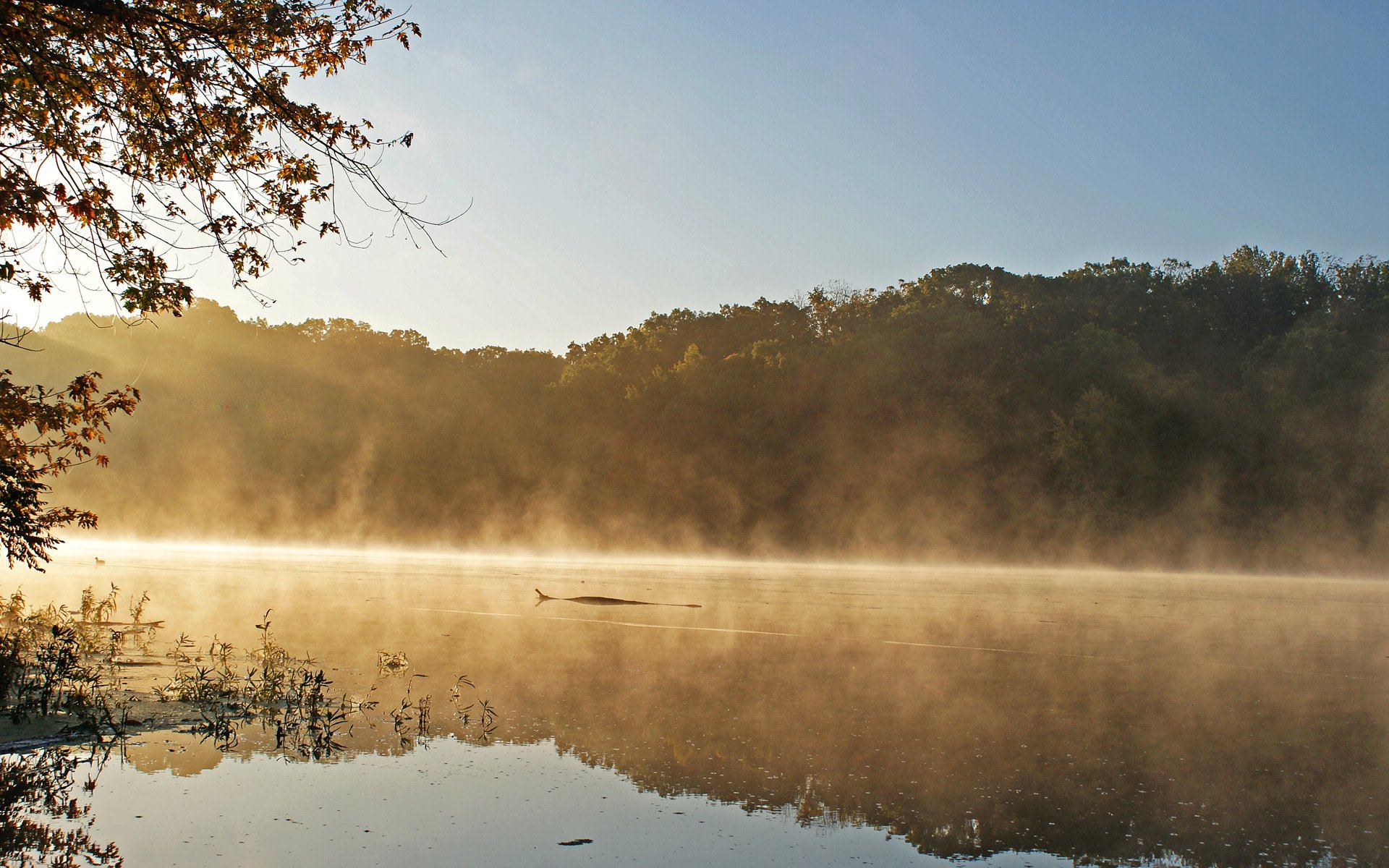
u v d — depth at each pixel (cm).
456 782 822
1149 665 1549
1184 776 872
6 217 956
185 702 1109
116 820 719
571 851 670
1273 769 898
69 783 812
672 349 9019
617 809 759
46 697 1066
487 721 1042
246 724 1019
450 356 10312
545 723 1037
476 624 1978
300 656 1478
